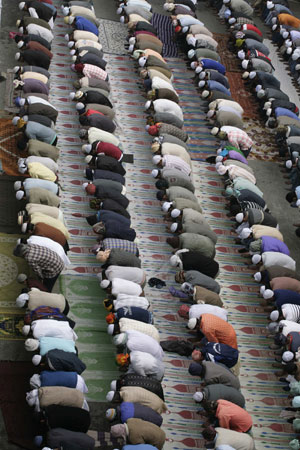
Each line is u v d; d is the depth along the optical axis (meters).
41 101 17.33
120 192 16.11
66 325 12.85
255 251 16.20
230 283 16.20
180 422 13.23
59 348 12.38
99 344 13.92
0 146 17.17
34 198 14.98
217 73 20.42
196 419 13.35
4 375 12.66
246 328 15.33
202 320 13.88
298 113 21.09
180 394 13.67
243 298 15.95
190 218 15.94
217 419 12.62
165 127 18.09
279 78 23.02
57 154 16.38
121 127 19.19
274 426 13.70
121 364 12.88
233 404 12.66
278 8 24.66
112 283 13.99
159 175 17.06
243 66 21.52
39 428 11.99
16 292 14.12
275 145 20.38
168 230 16.67
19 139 17.52
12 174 16.56
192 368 13.13
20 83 17.72
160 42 21.30
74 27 21.22
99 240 15.62
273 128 20.19
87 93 18.14
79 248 15.64
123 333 13.09
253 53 21.86
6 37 20.78
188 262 15.00
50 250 13.86
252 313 15.70
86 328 14.12
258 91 20.80
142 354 12.84
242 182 17.42
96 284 14.98
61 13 22.66
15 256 14.76
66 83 20.05
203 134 19.92
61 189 16.88
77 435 11.19
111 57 21.48
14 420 12.04
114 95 20.14
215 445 12.16
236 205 17.16
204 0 25.47
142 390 12.35
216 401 12.63
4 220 15.44
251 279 16.41
